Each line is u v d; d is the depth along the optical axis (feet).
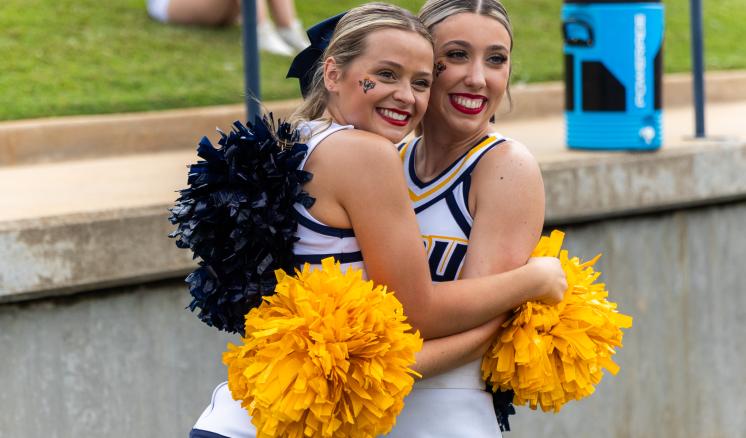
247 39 16.58
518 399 9.62
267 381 8.43
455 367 9.41
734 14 37.68
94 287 14.19
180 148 24.39
